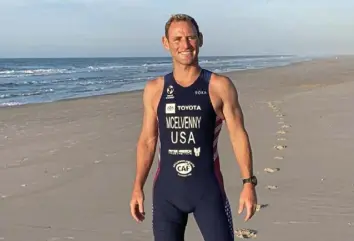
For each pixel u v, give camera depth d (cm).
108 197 639
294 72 4316
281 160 784
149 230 516
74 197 646
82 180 733
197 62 309
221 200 311
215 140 312
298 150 854
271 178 680
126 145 1004
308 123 1135
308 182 654
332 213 532
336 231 480
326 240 459
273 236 472
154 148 332
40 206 613
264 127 1114
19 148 1039
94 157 898
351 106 1388
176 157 310
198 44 306
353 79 3028
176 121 307
